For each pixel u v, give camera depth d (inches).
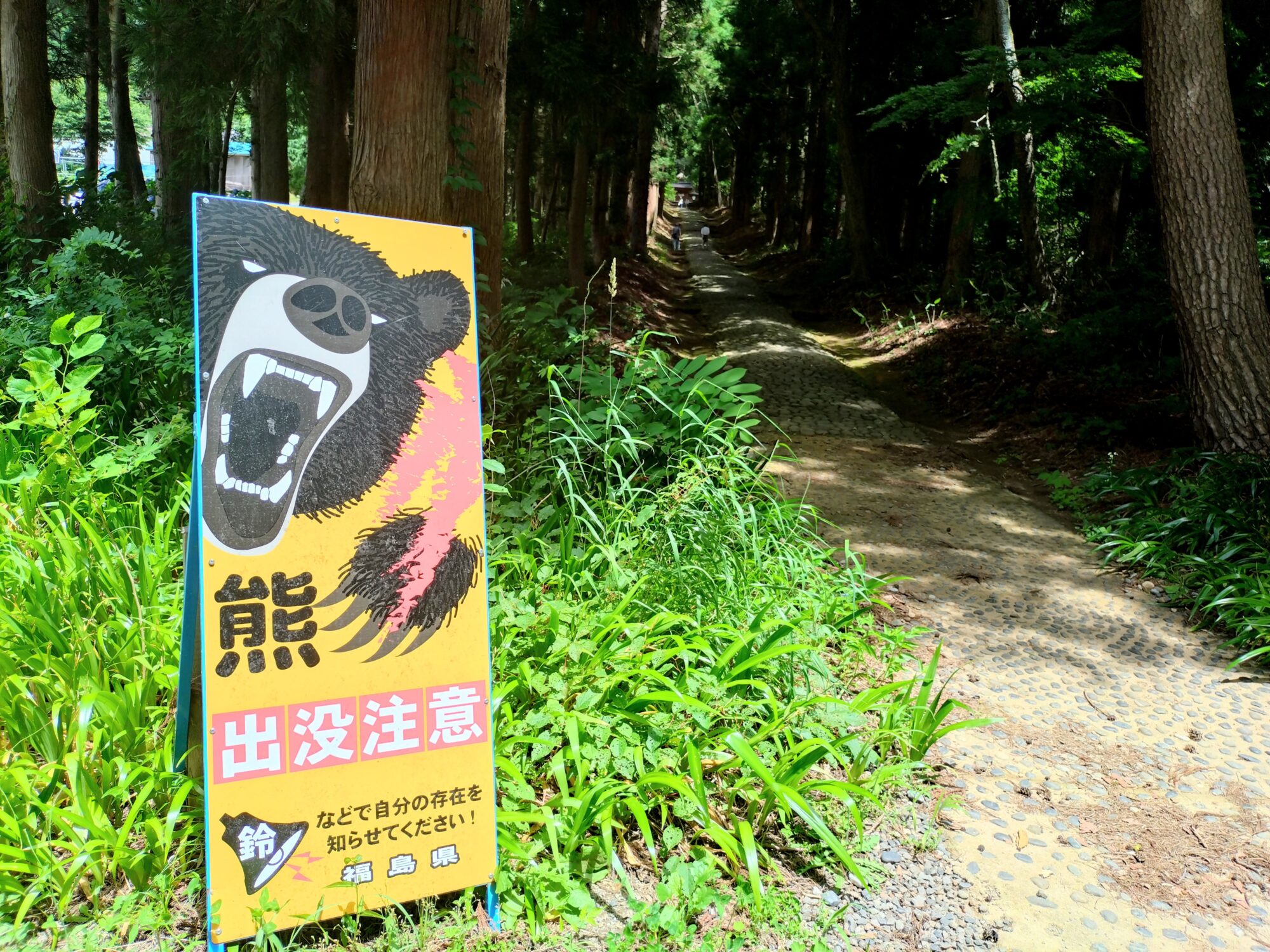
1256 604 195.0
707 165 2527.1
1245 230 285.1
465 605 97.9
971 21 603.5
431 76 223.6
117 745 106.9
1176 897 115.0
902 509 282.0
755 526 169.3
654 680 126.4
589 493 170.9
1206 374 287.4
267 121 437.4
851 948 100.6
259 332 89.1
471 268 100.0
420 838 94.5
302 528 90.3
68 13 688.4
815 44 899.4
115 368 206.2
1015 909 110.3
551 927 98.1
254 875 87.3
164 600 133.3
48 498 151.8
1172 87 287.0
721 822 115.6
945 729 133.8
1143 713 165.9
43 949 88.5
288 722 89.0
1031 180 526.3
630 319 540.1
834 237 1162.6
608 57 518.9
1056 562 245.6
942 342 530.3
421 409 96.5
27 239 319.3
